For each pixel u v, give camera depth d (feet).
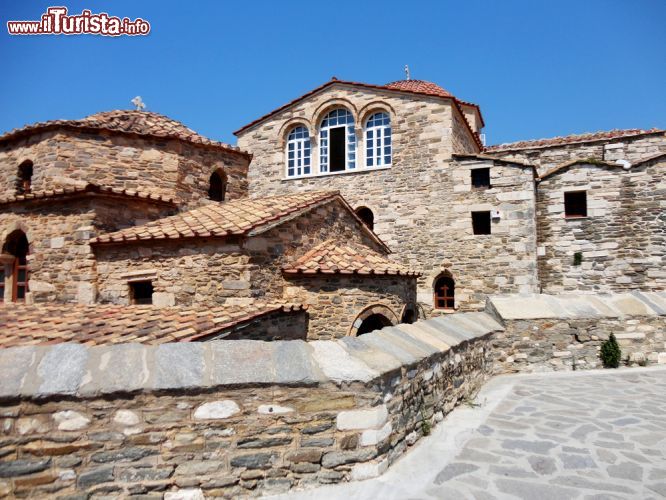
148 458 11.65
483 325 27.61
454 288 52.29
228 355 13.04
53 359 12.07
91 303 32.81
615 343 27.78
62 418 11.36
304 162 60.59
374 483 12.69
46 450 11.20
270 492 12.14
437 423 18.13
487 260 50.90
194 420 11.95
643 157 55.93
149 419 11.75
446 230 52.60
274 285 30.94
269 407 12.44
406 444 15.28
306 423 12.62
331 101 58.23
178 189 41.86
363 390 13.10
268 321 26.55
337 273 30.99
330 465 12.63
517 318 28.17
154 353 12.69
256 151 61.87
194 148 43.91
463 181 52.24
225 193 47.60
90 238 33.42
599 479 13.05
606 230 51.29
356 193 56.80
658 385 23.71
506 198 50.67
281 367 12.90
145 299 32.63
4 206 36.88
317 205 36.35
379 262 34.86
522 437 16.53
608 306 29.48
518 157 61.36
